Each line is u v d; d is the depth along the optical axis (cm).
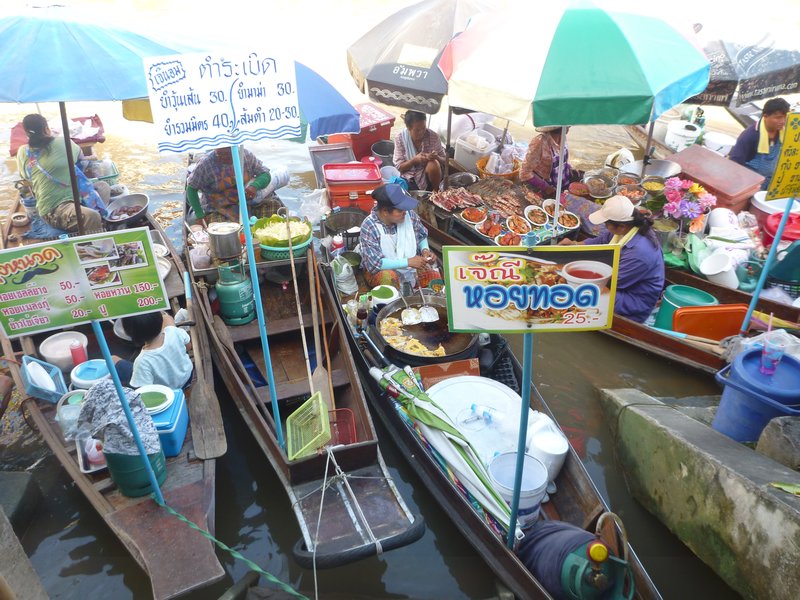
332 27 1541
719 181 705
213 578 338
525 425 311
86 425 366
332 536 364
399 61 659
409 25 690
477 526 378
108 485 389
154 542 355
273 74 322
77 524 415
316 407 420
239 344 531
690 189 645
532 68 483
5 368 520
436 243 713
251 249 357
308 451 392
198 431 427
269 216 663
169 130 308
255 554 406
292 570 398
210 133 318
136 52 462
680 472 397
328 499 387
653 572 399
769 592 333
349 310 543
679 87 484
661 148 909
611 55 473
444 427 412
